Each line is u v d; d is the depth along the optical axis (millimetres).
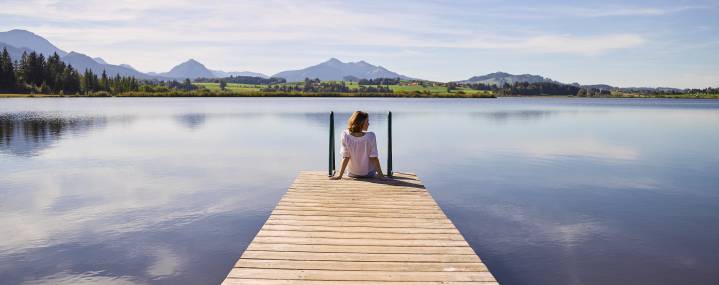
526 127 46469
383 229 7930
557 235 11438
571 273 9141
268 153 26000
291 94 191000
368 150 12055
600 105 133125
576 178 19078
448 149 28406
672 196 15789
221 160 23406
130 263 9445
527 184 17812
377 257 6680
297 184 11430
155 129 40656
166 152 26203
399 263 6480
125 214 13047
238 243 10672
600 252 10305
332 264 6406
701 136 39000
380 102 126312
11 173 19406
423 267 6355
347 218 8539
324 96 195250
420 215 8773
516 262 9695
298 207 9250
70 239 10883
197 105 96688
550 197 15539
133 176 18906
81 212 13227
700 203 14805
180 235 11219
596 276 9016
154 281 8602
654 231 11789
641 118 66062
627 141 34312
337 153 26094
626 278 8914
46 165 21500
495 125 48688
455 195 15836
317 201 9734
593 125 50562
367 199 9945
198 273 8984
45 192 15719
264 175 19234
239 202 14516
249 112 68438
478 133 39312
